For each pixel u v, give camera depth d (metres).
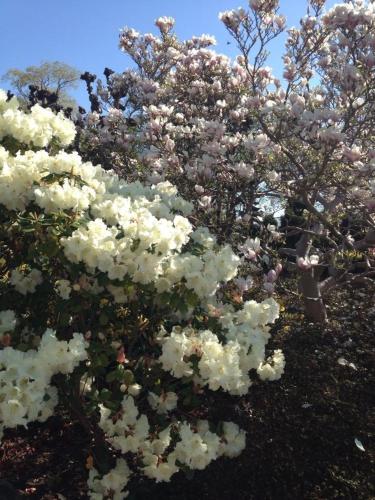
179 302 2.65
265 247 5.10
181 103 7.17
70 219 2.60
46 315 3.02
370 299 5.09
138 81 8.04
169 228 2.62
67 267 2.72
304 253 5.44
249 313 2.96
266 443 3.24
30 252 2.65
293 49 5.56
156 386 2.73
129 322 2.99
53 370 2.37
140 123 7.34
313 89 5.64
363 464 3.09
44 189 2.72
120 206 2.81
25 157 2.87
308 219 5.10
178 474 3.21
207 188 5.53
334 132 4.05
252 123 6.19
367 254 4.95
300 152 5.23
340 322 4.76
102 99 8.61
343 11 4.33
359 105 4.61
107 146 7.28
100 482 2.75
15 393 2.15
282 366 2.98
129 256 2.53
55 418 4.05
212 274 2.71
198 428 2.65
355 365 3.99
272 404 3.54
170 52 8.82
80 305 2.70
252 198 5.58
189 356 2.56
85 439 3.81
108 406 2.55
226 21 5.30
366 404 3.54
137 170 6.34
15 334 2.79
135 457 2.72
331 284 5.23
